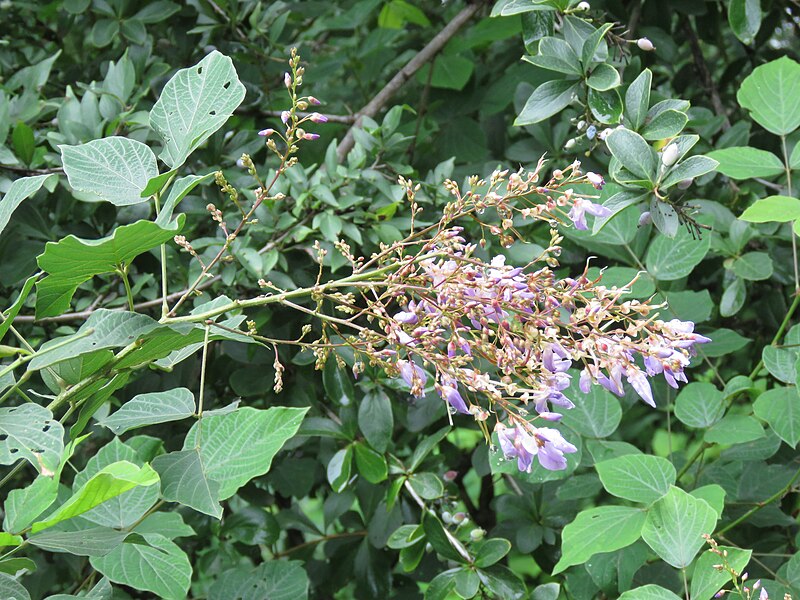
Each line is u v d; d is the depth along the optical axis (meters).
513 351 0.34
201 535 0.63
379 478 0.54
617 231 0.56
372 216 0.57
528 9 0.48
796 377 0.47
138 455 0.50
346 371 0.56
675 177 0.40
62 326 0.60
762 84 0.51
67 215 0.62
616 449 0.50
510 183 0.36
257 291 0.59
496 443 0.49
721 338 0.58
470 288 0.34
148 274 0.61
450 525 0.55
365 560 0.66
